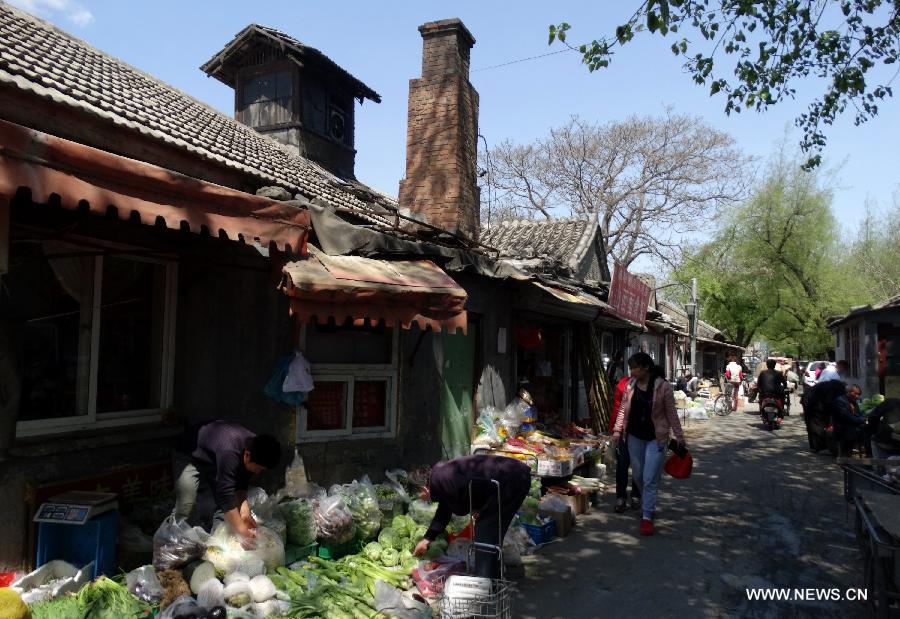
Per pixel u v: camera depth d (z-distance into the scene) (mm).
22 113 4398
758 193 32250
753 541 6293
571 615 4512
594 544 6168
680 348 30625
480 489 4309
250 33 12898
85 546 4109
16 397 4137
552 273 11047
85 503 4094
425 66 10336
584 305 10117
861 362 17078
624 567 5508
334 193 8211
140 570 3979
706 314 35188
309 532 4898
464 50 10492
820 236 31062
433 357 7207
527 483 4484
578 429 10258
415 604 4305
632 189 33312
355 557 5023
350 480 6102
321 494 5430
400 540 5418
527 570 5418
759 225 32156
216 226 3824
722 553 5914
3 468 4059
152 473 5184
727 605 4707
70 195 3070
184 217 3627
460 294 5398
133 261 5270
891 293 36531
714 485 9055
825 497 8312
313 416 5926
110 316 5066
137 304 5324
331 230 5605
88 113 4734
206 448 4340
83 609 3537
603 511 7504
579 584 5105
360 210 7785
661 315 19453
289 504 4945
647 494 6574
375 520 5441
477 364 8359
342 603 4121
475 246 7984
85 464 4645
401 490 6113
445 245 7363
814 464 10875
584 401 12609
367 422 6422
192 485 4492
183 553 4102
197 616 3547
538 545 5992
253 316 5562
